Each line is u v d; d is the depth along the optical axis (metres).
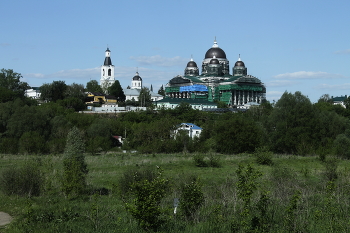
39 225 24.69
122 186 34.66
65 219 25.92
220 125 88.19
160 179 24.95
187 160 66.94
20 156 71.81
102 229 23.94
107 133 105.38
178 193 31.70
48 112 102.31
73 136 40.03
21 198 32.41
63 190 34.19
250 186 24.64
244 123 86.75
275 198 30.16
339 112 142.25
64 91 194.50
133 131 106.00
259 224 23.86
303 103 90.50
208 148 88.69
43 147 80.75
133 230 23.53
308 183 39.78
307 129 85.19
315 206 29.08
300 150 80.62
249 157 72.19
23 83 187.12
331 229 23.59
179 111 147.75
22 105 100.75
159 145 88.94
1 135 89.44
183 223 24.83
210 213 26.12
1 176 35.44
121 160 67.62
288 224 23.98
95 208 27.02
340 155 75.50
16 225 24.53
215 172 53.84
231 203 27.89
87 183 39.94
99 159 69.94
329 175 43.25
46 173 43.81
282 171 41.28
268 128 93.75
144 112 145.25
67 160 38.12
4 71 184.50
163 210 24.34
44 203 30.95
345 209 27.67
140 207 23.28
